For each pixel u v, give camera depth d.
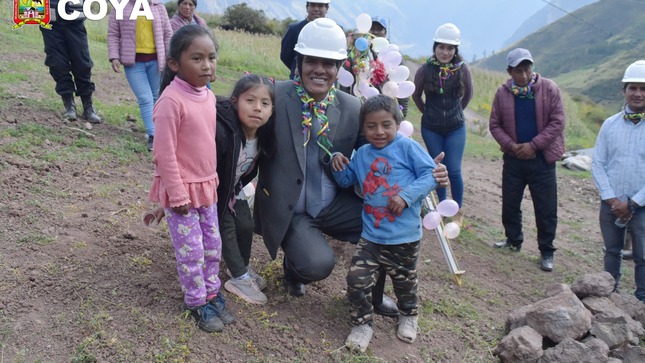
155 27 5.95
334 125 3.50
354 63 4.34
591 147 19.48
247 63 16.59
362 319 3.37
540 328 3.77
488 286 4.91
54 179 4.67
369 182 3.34
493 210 7.66
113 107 7.54
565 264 5.98
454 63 5.45
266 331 3.30
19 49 9.92
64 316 3.01
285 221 3.46
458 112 5.62
